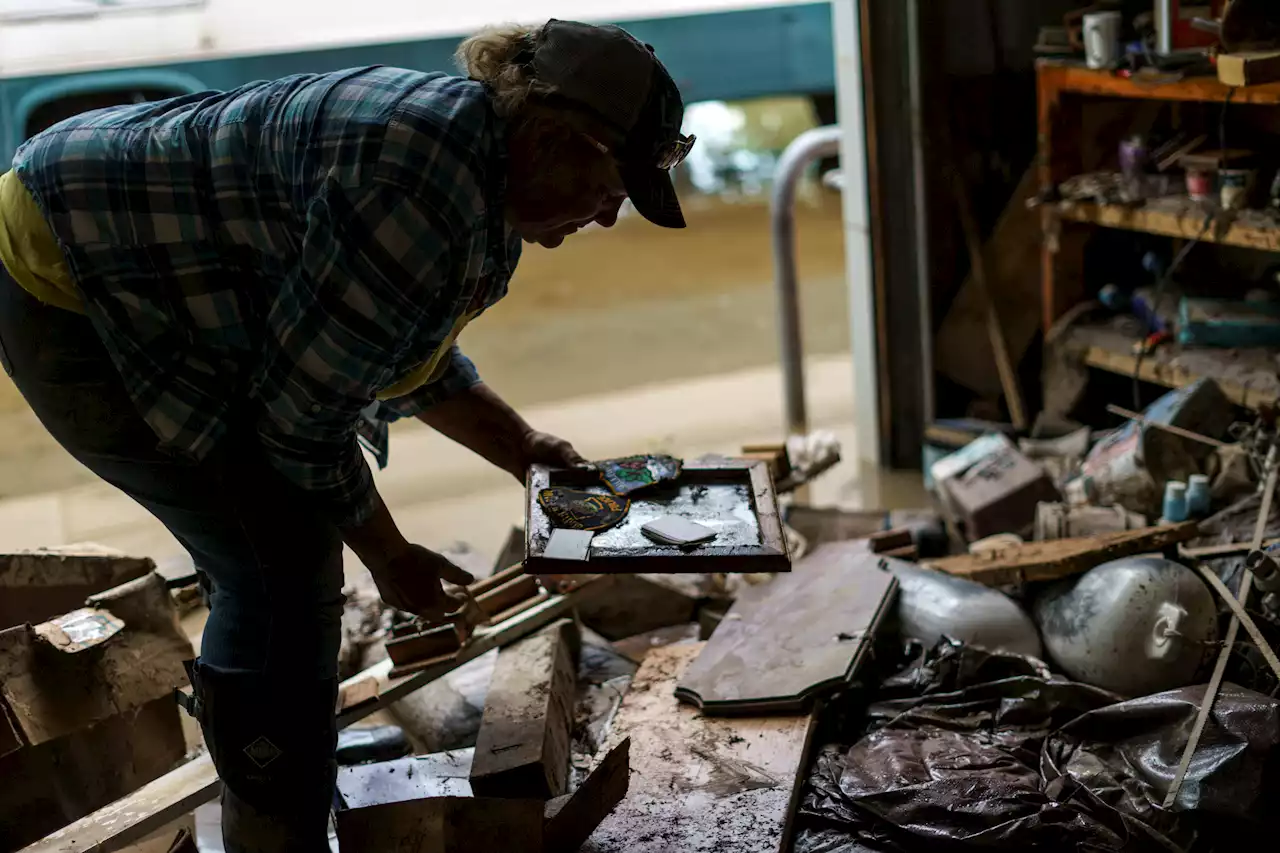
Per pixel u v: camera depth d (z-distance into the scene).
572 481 2.10
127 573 2.33
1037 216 3.59
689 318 5.64
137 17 4.90
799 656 2.29
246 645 1.70
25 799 2.07
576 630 2.60
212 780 2.05
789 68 5.57
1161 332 3.30
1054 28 3.32
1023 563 2.48
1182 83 2.88
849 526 3.12
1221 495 2.75
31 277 1.57
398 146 1.41
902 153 3.56
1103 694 2.17
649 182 1.52
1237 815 1.87
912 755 2.07
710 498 2.07
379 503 1.69
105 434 1.64
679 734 2.15
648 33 5.35
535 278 6.47
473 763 2.04
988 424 3.69
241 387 1.60
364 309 1.42
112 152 1.55
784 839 1.88
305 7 5.01
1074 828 1.88
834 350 5.07
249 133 1.53
